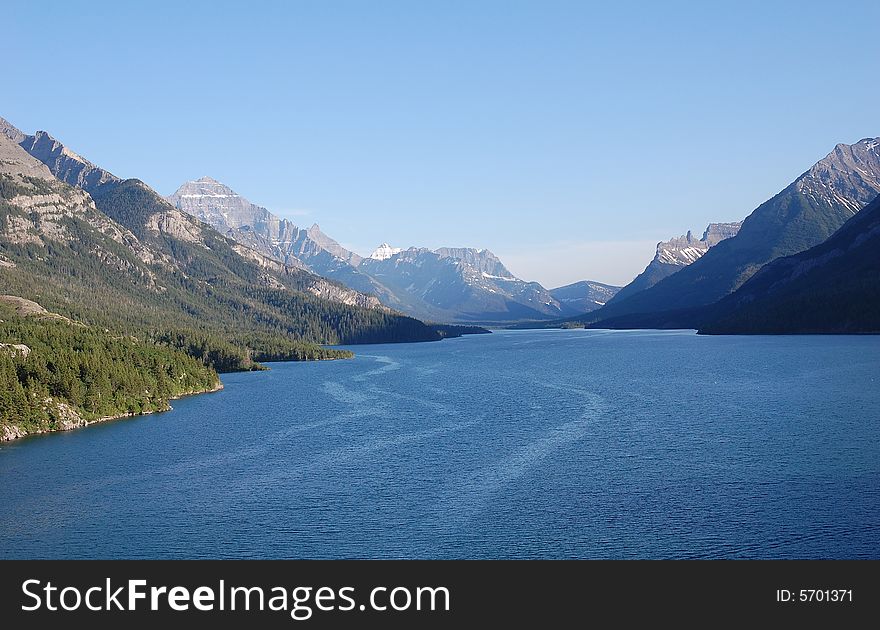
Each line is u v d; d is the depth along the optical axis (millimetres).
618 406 169750
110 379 177625
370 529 86250
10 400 148250
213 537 85062
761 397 175750
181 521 90250
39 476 112438
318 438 139625
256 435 144500
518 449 124250
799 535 80812
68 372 164375
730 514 87125
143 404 179875
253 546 82438
